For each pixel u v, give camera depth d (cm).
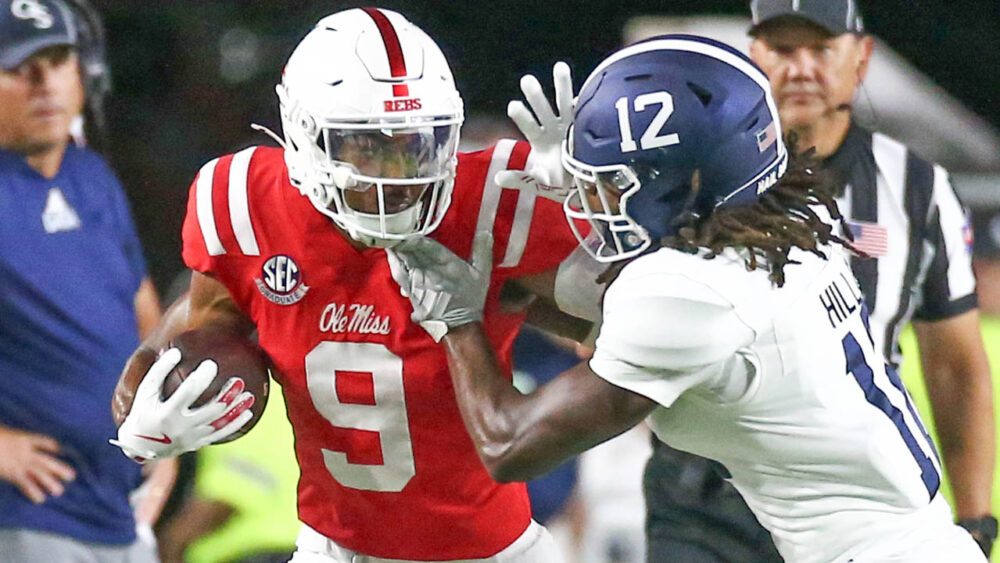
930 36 2644
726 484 1235
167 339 1071
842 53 1230
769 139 897
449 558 1077
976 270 1734
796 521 925
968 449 1295
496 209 977
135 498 1476
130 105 2297
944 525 930
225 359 1002
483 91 2486
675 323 855
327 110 905
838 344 902
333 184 923
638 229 901
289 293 995
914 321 1298
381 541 1074
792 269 892
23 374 1380
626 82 888
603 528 1562
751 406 892
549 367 1606
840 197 1234
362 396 1006
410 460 1025
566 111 938
